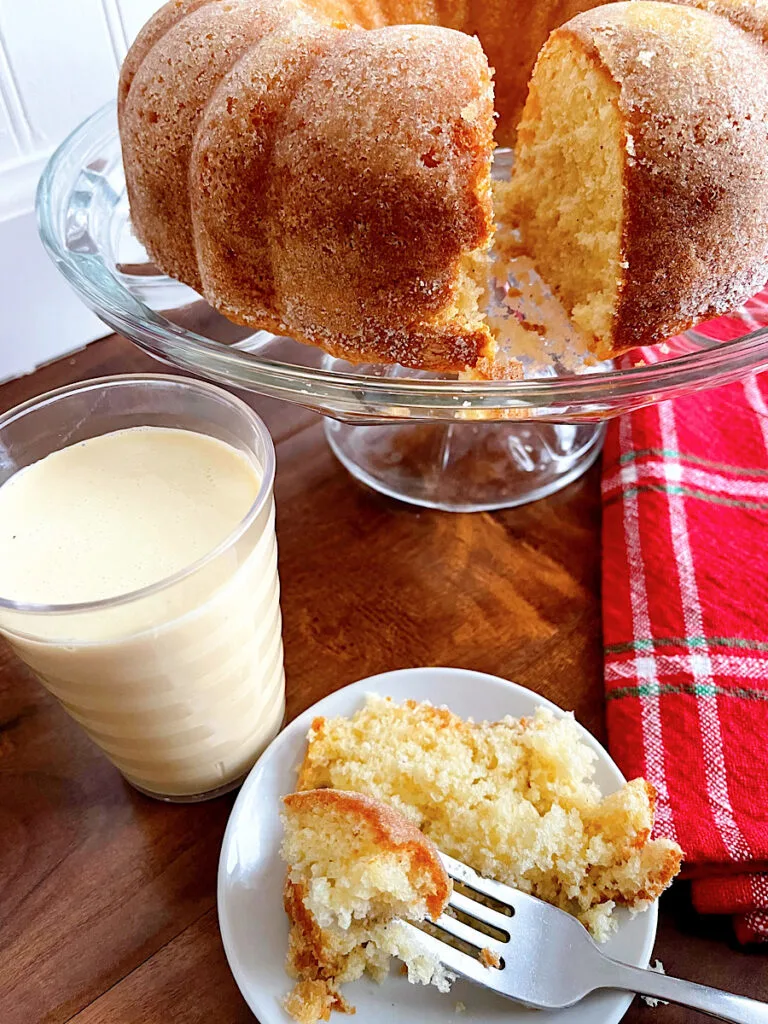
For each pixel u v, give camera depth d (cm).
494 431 32
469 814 20
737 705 23
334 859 19
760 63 25
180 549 20
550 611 26
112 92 36
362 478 30
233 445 22
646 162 24
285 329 27
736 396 32
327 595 27
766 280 27
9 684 25
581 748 21
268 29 26
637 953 18
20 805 22
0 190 33
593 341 28
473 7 32
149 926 20
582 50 25
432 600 27
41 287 35
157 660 18
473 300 26
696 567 26
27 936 20
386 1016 18
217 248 26
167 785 22
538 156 28
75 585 19
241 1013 19
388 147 23
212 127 25
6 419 21
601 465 31
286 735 22
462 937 18
